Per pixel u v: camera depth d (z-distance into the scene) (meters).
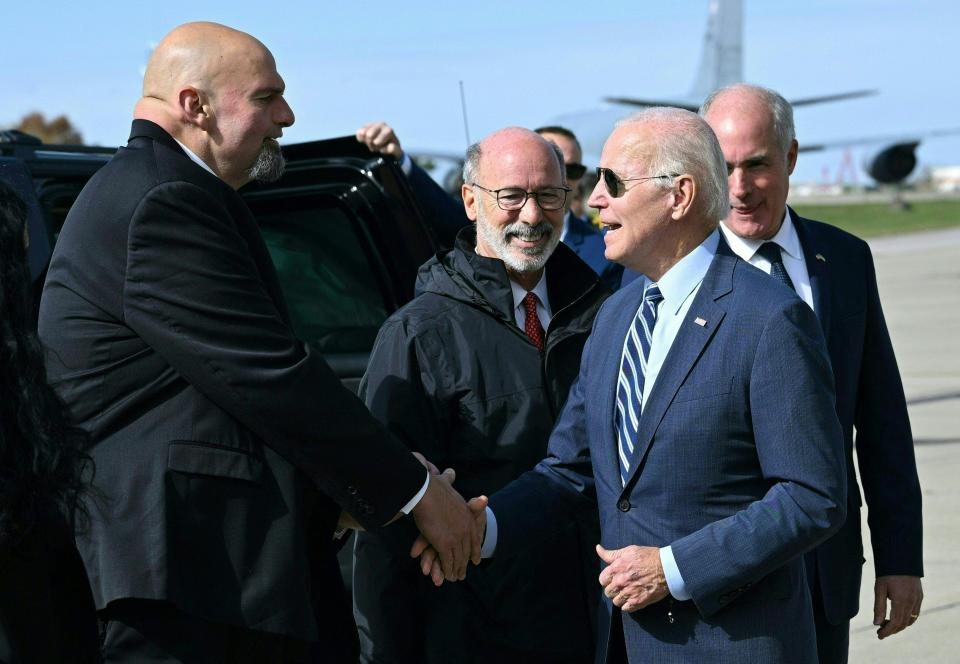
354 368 3.68
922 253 30.92
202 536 2.32
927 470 7.19
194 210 2.36
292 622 2.38
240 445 2.38
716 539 2.22
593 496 2.77
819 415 2.24
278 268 4.02
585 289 3.18
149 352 2.36
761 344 2.27
